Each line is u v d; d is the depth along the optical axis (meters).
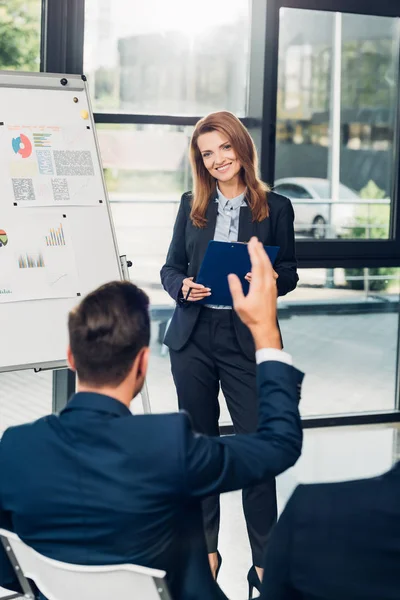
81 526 1.40
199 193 2.99
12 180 3.23
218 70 4.24
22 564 1.58
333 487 1.22
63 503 1.39
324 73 4.38
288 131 4.37
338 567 1.19
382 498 1.19
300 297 4.54
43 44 3.85
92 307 1.45
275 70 4.27
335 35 4.37
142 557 1.42
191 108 4.23
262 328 1.44
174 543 1.45
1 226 3.19
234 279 1.43
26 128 3.29
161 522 1.40
